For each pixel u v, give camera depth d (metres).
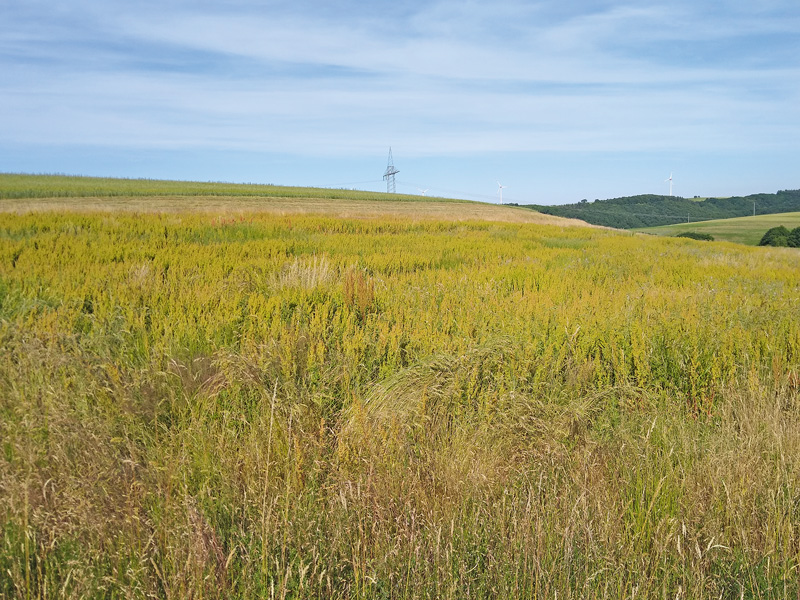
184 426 4.12
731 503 3.38
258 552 2.93
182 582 2.56
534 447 4.18
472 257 16.62
